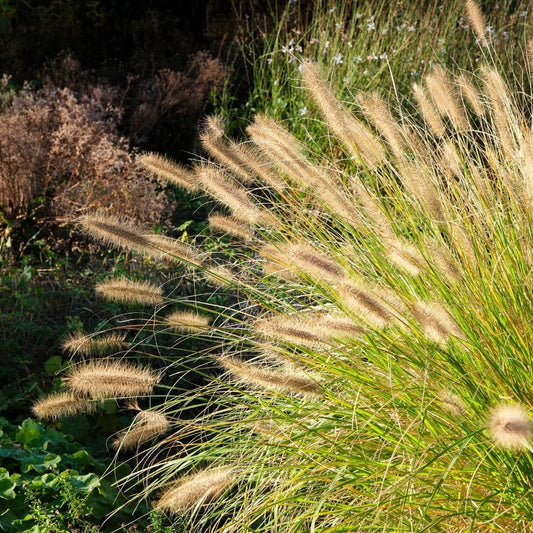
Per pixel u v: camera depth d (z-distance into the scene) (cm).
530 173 309
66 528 341
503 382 287
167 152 787
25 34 883
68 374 461
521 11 865
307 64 366
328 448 310
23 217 617
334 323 281
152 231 613
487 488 286
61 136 639
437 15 875
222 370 482
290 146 359
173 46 927
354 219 346
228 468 313
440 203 322
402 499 276
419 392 293
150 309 521
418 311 266
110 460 417
